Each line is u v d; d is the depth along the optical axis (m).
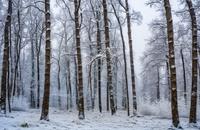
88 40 33.12
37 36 35.34
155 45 31.84
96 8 28.28
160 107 24.08
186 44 28.27
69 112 27.06
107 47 21.30
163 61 32.53
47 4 14.38
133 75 21.69
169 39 13.82
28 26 34.09
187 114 23.58
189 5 15.49
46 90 13.84
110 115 21.00
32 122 12.29
